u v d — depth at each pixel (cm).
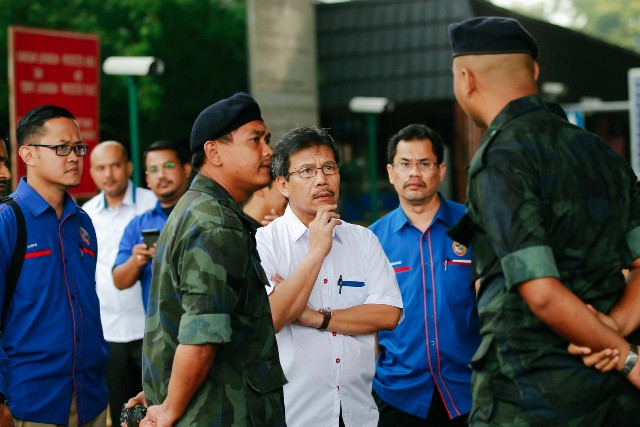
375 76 1677
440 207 441
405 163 436
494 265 269
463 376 425
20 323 366
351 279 363
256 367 292
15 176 721
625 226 271
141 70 770
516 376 263
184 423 282
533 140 262
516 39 274
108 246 580
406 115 1694
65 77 762
